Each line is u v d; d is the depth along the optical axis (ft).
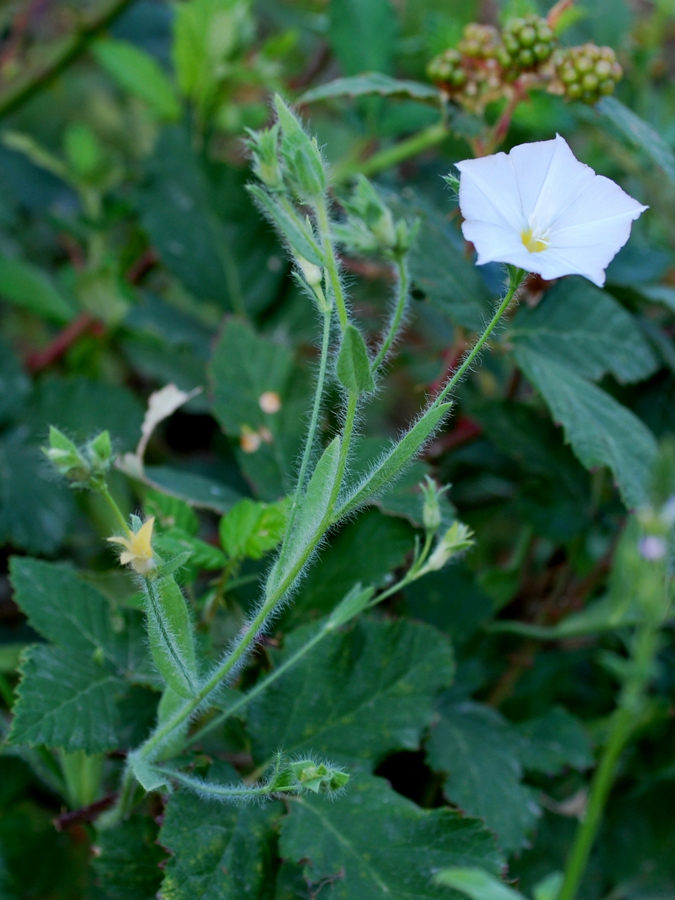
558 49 1.21
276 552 1.17
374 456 1.18
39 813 1.22
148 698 1.10
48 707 1.06
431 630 1.11
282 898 1.05
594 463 1.15
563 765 1.24
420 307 1.41
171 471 1.21
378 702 1.10
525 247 0.95
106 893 1.13
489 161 0.97
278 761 0.98
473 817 1.04
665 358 1.29
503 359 1.32
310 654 1.10
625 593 1.20
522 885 1.23
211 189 1.42
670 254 1.31
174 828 1.02
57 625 1.10
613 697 1.34
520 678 1.30
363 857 1.03
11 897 1.17
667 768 1.29
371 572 1.16
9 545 1.38
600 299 1.23
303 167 0.95
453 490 1.38
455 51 1.23
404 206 1.22
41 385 1.35
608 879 1.27
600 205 0.98
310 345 1.42
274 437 1.22
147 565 0.97
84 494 1.33
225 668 1.01
